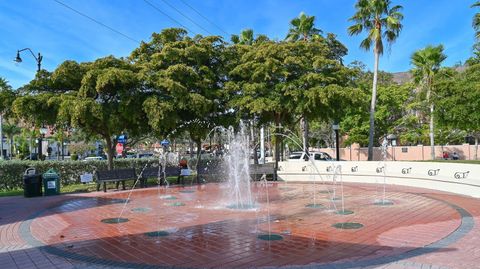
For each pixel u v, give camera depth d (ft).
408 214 27.76
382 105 120.26
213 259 17.71
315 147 158.20
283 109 59.88
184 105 51.65
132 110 50.65
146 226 25.40
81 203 37.37
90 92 51.01
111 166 57.36
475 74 63.72
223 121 60.23
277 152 67.56
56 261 18.06
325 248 19.12
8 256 19.16
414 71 114.93
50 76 52.34
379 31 80.69
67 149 187.21
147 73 52.44
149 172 51.70
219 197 39.09
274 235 21.95
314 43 62.90
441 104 66.03
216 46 63.36
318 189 44.98
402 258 17.13
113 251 19.51
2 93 51.78
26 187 44.14
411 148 125.29
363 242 20.12
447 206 30.71
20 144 182.09
